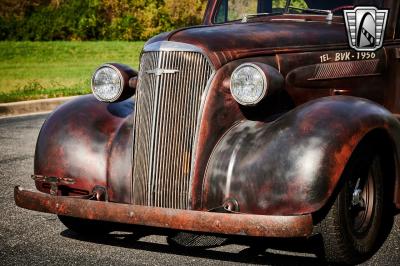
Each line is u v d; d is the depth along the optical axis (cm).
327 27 574
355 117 454
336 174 437
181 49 474
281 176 441
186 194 475
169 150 476
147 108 480
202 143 473
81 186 514
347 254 468
